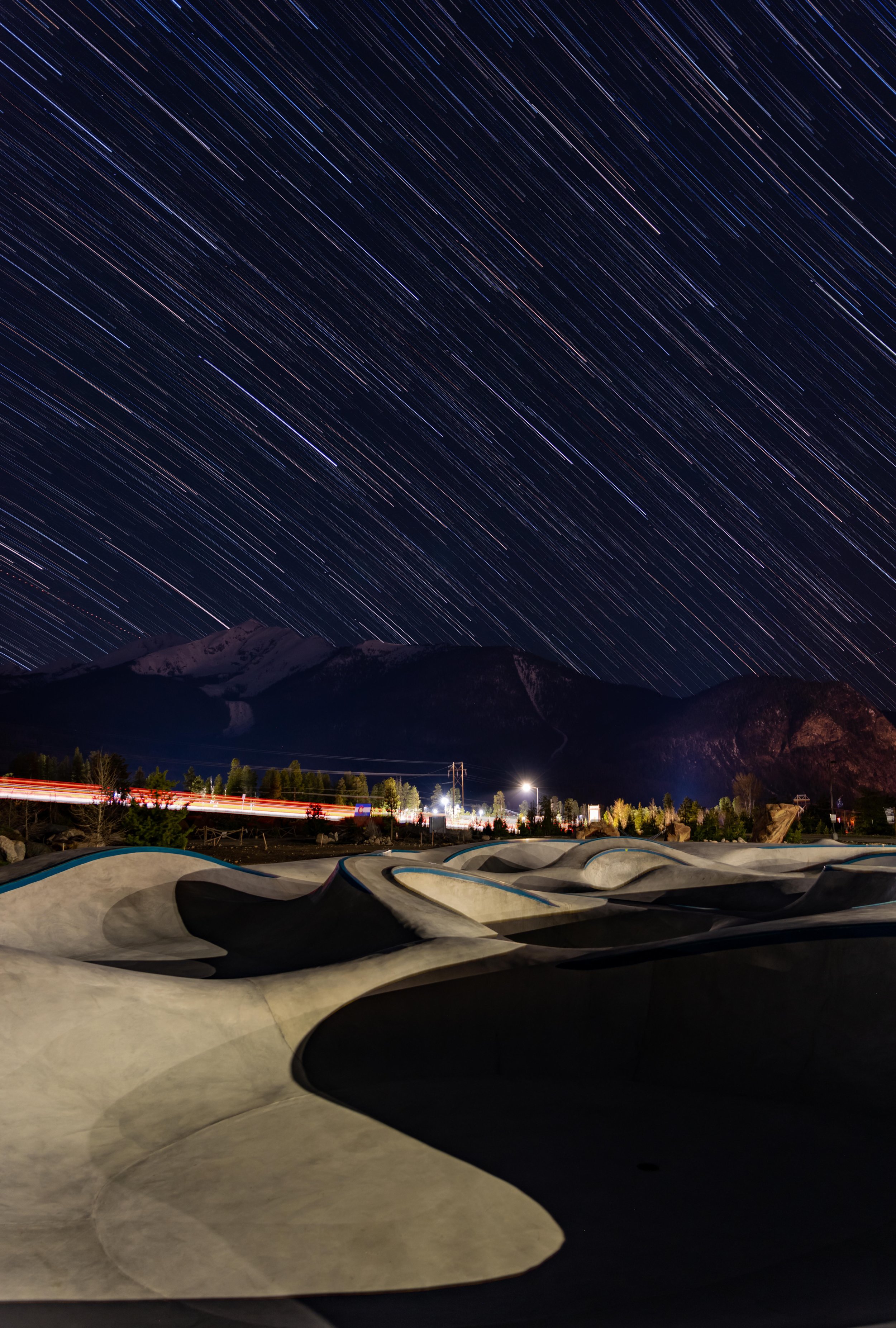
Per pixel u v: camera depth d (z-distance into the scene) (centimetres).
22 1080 859
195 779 9981
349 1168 750
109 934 1812
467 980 1191
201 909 1981
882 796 8375
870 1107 883
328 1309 529
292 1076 980
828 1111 888
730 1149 789
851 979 1064
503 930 2020
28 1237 629
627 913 2136
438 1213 661
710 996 1113
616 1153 780
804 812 9250
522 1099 934
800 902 2038
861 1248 594
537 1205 674
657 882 2823
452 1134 830
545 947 1336
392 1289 552
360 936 1553
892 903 1369
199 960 1597
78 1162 762
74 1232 639
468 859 3297
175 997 1048
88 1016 966
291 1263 589
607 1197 686
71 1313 530
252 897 2134
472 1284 556
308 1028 1069
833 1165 749
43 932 1752
